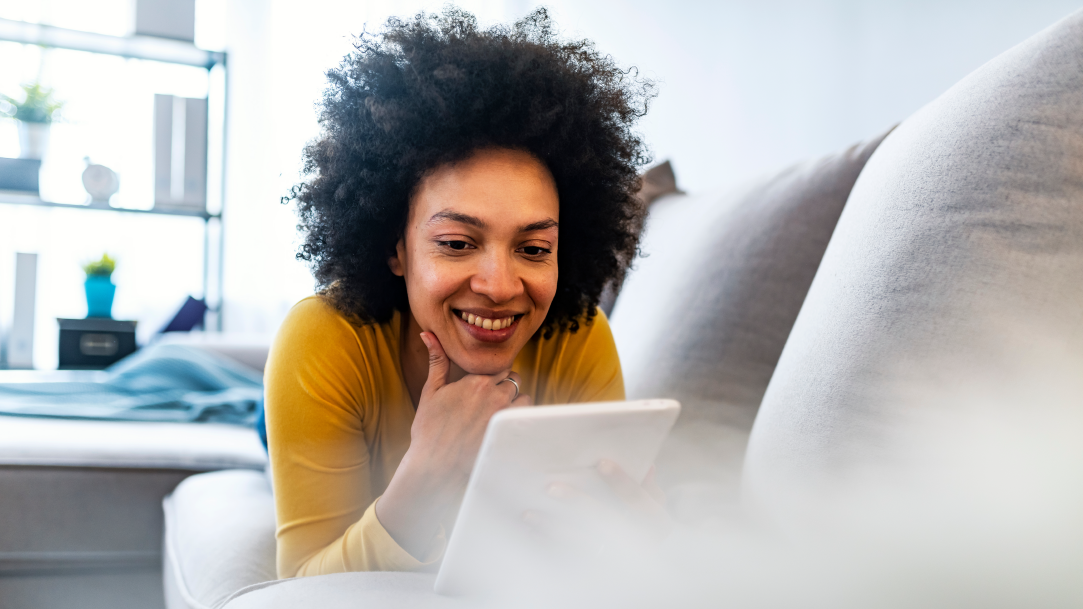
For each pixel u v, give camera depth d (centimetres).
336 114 78
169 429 145
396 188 74
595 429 53
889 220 64
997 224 57
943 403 55
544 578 56
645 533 59
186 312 269
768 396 72
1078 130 57
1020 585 50
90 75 294
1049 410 53
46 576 117
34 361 269
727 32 223
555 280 73
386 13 307
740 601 50
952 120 64
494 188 68
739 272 101
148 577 122
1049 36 61
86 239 293
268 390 78
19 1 280
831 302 66
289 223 304
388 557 67
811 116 193
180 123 289
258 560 90
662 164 162
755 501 67
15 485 116
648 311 114
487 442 50
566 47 81
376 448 84
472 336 71
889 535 53
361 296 78
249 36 302
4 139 282
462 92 69
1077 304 55
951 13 156
